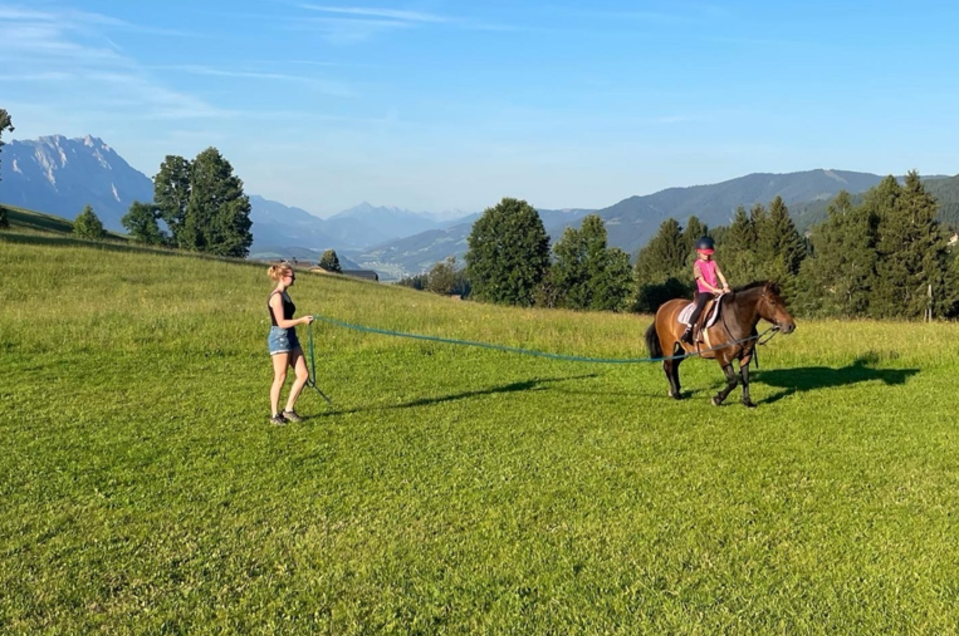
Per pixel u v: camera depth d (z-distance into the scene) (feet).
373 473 27.14
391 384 46.09
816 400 41.37
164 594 17.88
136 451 29.76
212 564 19.45
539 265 256.32
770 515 23.09
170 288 111.24
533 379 48.57
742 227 303.07
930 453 30.30
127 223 304.91
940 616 16.81
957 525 22.21
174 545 20.66
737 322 37.83
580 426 34.71
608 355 60.08
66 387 43.42
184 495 24.66
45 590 17.95
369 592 18.04
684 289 238.89
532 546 20.65
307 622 16.69
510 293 254.47
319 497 24.50
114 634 16.08
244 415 36.40
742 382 39.40
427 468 27.76
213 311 72.49
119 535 21.27
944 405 40.04
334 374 49.78
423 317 75.82
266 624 16.58
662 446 31.12
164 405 38.65
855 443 31.91
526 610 17.17
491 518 22.70
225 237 294.25
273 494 24.80
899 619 16.76
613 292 247.50
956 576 18.80
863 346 59.00
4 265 109.70
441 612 17.08
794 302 216.95
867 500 24.54
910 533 21.63
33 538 20.98
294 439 31.86
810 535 21.47
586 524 22.20
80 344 55.77
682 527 21.99
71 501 24.04
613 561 19.67
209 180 296.92
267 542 20.86
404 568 19.26
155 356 54.03
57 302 86.38
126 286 108.78
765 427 34.83
